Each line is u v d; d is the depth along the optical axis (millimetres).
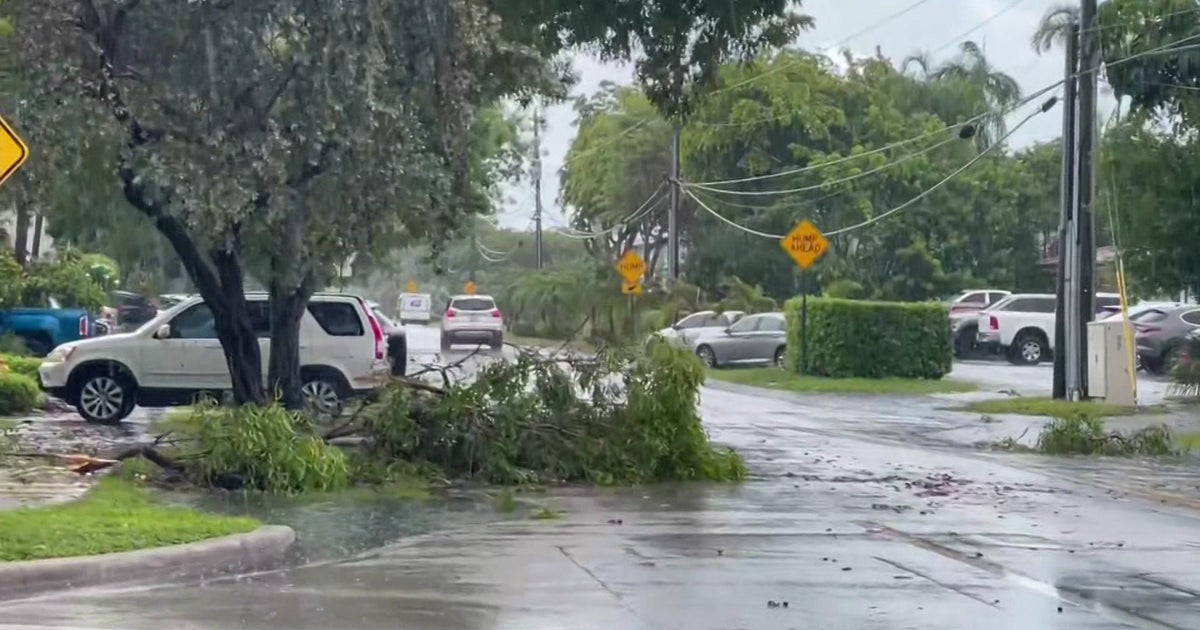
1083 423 26062
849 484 19891
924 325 44844
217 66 19156
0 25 18875
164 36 19359
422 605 11195
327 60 19125
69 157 19141
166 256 33750
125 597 11438
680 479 20047
